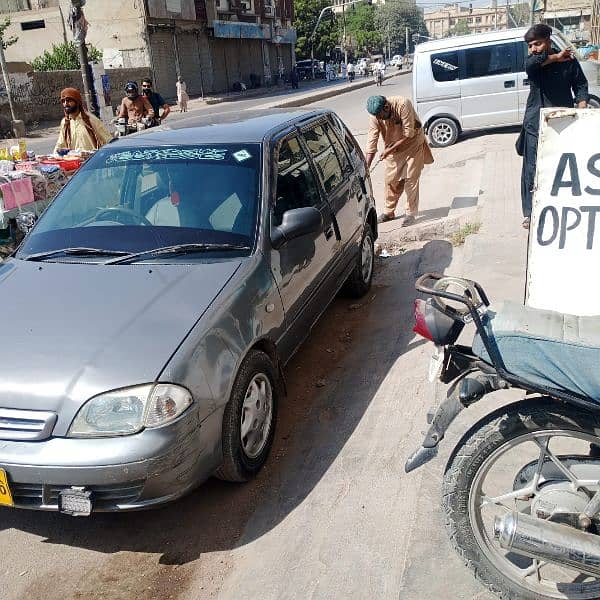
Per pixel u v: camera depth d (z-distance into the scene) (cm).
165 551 312
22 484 284
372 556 288
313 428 400
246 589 283
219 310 329
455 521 242
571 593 240
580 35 3619
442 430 231
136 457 278
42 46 4066
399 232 767
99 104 1435
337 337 534
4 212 579
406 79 4778
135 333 309
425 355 461
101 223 405
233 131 459
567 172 273
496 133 1384
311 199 467
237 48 5069
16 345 309
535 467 256
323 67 6794
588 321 226
